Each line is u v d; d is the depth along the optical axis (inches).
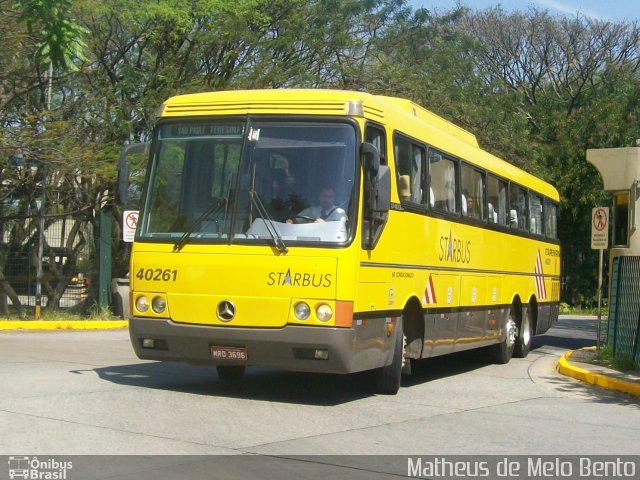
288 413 383.9
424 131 490.3
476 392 492.4
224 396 422.9
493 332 627.8
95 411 362.6
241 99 411.2
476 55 1358.3
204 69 1019.3
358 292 392.5
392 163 436.1
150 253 409.7
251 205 397.4
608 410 439.2
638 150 651.5
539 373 604.7
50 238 980.6
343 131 397.7
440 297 506.0
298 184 395.9
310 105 402.3
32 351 606.2
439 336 509.0
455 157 539.5
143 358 418.0
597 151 667.4
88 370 498.6
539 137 1573.6
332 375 523.2
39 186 907.4
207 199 406.0
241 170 401.7
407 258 454.3
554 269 834.2
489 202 613.3
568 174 1590.8
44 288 975.6
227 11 951.0
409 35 1140.5
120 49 945.5
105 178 857.5
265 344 386.9
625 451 335.0
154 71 967.6
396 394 460.4
